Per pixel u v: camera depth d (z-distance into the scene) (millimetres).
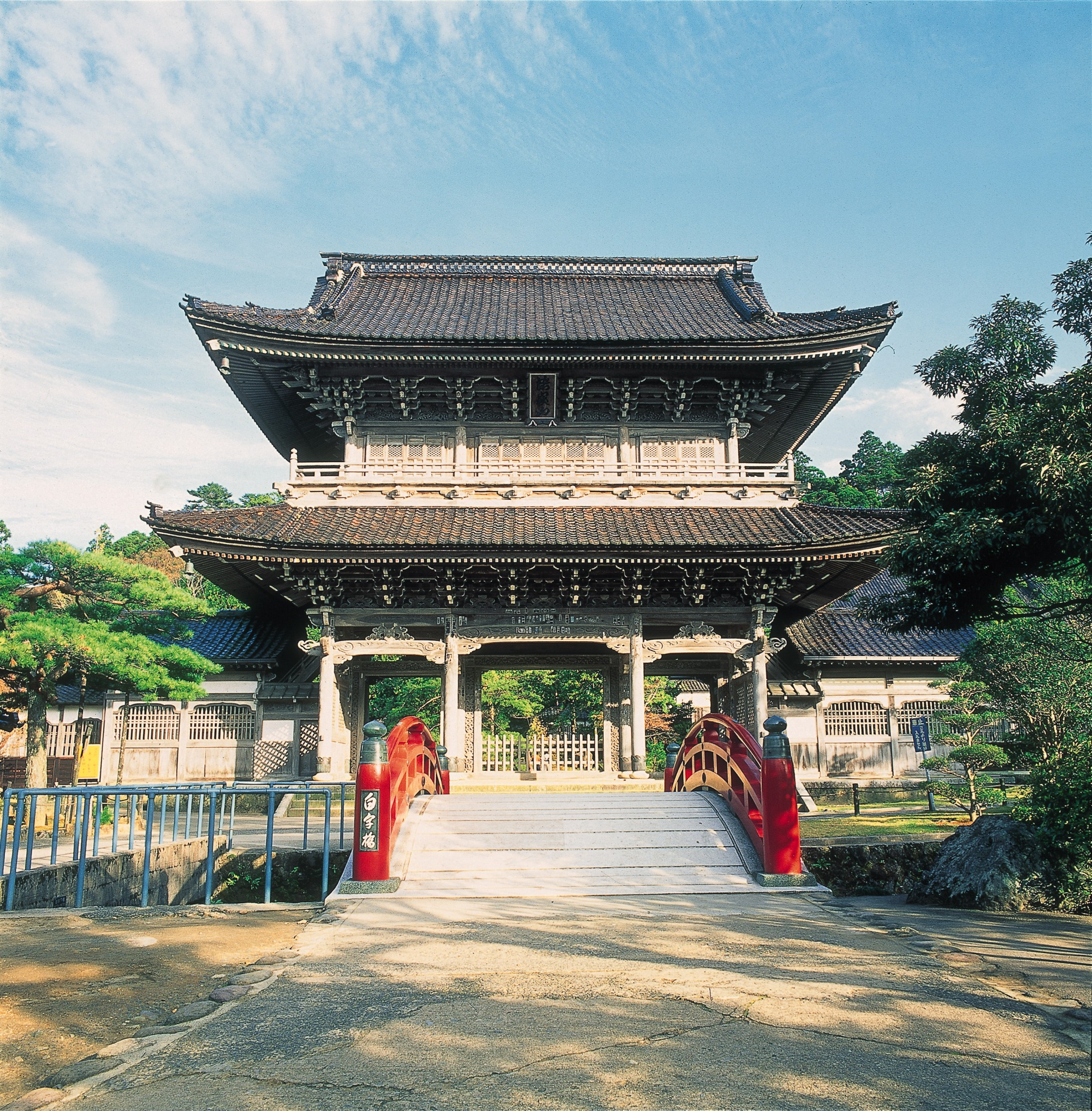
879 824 24891
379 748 13773
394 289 39406
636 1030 6930
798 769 34500
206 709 34219
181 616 29797
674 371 31984
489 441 32875
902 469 17625
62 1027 7277
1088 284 16250
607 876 13695
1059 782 13688
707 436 33219
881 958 9164
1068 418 14242
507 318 35438
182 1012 7520
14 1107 5574
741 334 33031
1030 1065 6102
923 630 17672
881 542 27234
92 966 9203
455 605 29750
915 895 14336
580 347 30203
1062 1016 7113
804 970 8680
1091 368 14781
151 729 34000
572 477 31312
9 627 25578
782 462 31516
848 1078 5898
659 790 27781
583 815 16188
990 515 14852
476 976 8602
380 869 13344
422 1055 6469
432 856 14422
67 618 25766
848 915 11484
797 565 28641
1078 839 12961
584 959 9234
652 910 11867
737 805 16031
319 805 29781
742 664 30594
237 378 32188
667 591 30188
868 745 34781
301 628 36812
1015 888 12906
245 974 8734
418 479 31312
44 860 16484
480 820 15914
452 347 30047
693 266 41469
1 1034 7074
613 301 38281
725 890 13086
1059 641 25578
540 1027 7051
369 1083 5965
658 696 53812
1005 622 24922
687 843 14992
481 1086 5879
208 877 13742
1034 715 26500
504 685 49906
